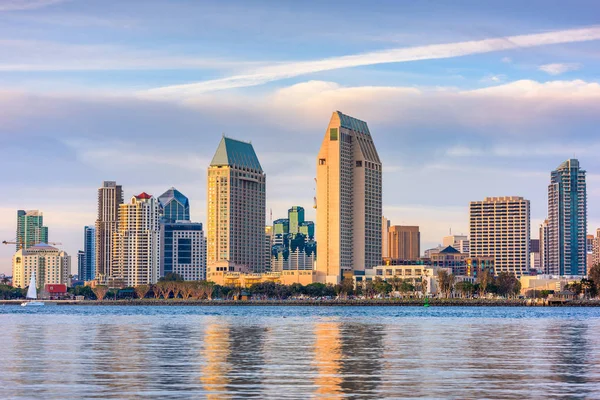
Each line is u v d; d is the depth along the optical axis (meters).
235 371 119.19
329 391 99.06
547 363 130.38
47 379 110.00
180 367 124.50
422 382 106.94
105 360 135.62
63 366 126.06
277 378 111.00
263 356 142.75
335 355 144.88
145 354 147.12
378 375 114.25
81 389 100.62
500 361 133.62
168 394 96.81
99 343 175.00
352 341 180.88
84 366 126.00
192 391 99.00
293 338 192.00
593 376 113.31
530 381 107.94
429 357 140.75
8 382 106.94
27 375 114.31
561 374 115.50
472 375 114.31
